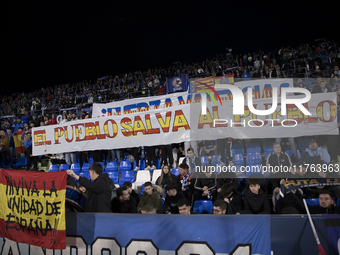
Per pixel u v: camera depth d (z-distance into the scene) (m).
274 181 5.26
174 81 12.05
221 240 3.00
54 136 9.20
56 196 3.73
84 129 8.73
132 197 4.89
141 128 7.91
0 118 18.34
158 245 3.24
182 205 3.87
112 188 5.23
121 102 9.88
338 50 15.89
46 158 10.84
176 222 3.20
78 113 13.44
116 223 3.48
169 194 4.82
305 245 2.79
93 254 3.54
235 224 2.98
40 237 3.78
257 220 2.93
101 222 3.56
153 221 3.30
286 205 4.29
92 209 4.06
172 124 7.51
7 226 4.09
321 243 2.77
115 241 3.45
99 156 9.26
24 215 3.95
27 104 20.91
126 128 8.12
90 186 3.84
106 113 10.04
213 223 3.06
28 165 9.70
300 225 2.83
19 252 4.01
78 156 9.59
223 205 3.80
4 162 11.38
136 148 8.54
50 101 21.98
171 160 8.09
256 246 2.89
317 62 12.76
